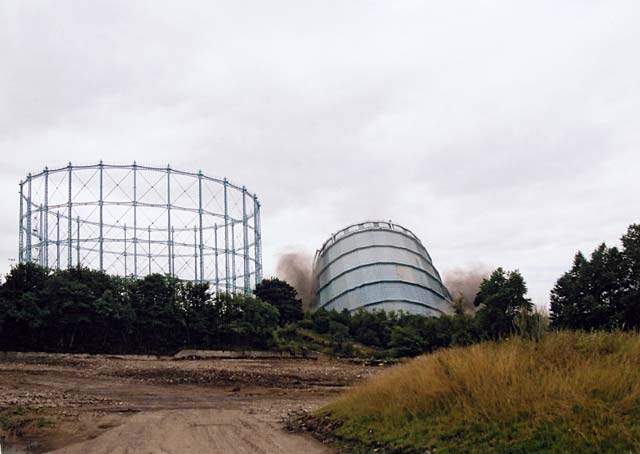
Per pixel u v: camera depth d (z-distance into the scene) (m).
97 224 109.88
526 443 16.50
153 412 34.06
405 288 131.00
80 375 57.84
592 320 56.97
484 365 21.41
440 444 18.33
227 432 25.83
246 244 120.12
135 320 77.94
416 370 24.20
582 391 17.92
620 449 14.98
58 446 23.97
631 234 60.75
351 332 100.50
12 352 68.50
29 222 105.25
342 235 144.25
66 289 73.25
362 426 22.69
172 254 114.69
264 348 84.31
